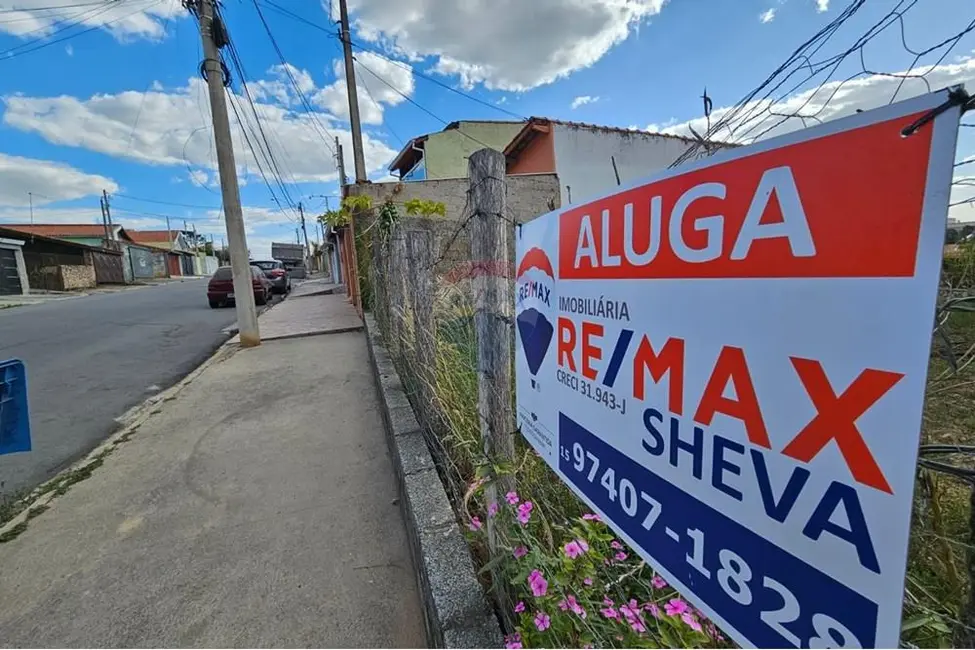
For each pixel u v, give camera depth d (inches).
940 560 34.4
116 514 89.7
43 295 635.5
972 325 36.8
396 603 63.7
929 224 15.1
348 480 99.9
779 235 20.2
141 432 133.0
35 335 300.8
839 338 18.2
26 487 102.7
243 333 249.0
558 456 43.5
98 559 76.1
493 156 50.7
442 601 49.6
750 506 22.5
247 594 66.7
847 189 17.6
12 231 661.3
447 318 120.1
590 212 35.7
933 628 27.8
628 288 31.2
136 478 104.5
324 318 332.8
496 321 52.0
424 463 82.7
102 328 330.0
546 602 40.5
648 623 38.7
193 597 66.7
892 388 16.4
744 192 21.8
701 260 24.6
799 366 19.7
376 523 83.3
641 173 377.1
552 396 44.6
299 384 175.9
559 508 56.6
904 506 16.2
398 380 133.7
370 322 235.8
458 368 102.0
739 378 22.6
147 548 78.6
